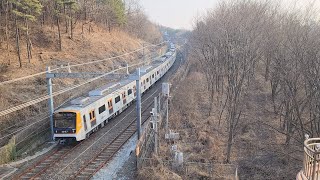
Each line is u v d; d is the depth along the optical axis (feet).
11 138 65.72
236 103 67.87
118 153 66.08
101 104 84.89
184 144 72.54
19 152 65.36
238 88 68.28
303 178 31.01
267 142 76.02
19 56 110.22
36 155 65.62
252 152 70.95
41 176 54.44
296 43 63.10
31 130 70.95
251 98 100.83
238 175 61.05
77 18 178.40
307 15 72.49
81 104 76.38
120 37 203.92
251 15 79.36
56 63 122.72
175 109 98.78
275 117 89.97
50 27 152.97
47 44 137.39
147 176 50.78
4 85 92.99
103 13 202.69
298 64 70.08
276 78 88.07
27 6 115.96
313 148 35.24
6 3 122.01
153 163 56.54
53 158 63.36
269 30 76.33
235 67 72.54
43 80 104.42
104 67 138.82
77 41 153.17
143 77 127.44
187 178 54.19
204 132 78.54
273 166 65.00
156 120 67.31
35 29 143.33
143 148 63.46
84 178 53.31
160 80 160.45
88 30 175.73
